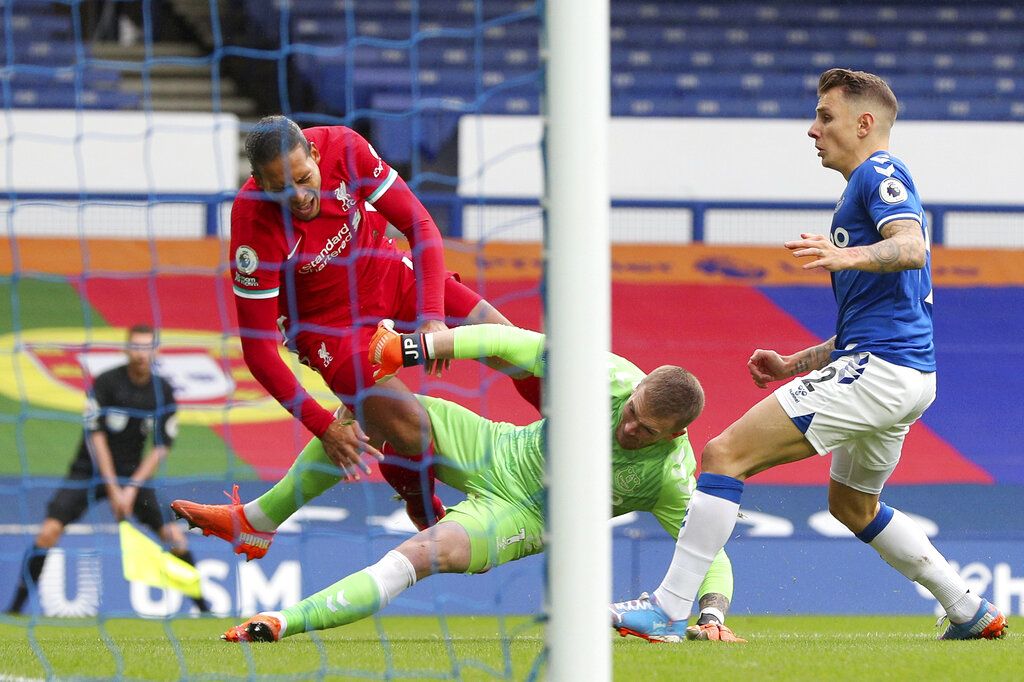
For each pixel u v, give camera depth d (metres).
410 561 15.45
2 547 27.19
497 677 12.58
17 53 52.69
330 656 14.23
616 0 56.09
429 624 24.08
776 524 31.16
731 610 27.53
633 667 13.04
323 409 16.48
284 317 18.12
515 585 27.19
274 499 18.14
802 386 15.41
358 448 16.62
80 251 43.94
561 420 10.68
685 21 55.88
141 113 44.44
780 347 41.41
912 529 16.89
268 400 37.34
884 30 56.09
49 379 37.66
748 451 15.40
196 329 41.00
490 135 45.81
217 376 38.56
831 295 44.34
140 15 55.16
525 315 41.81
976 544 28.30
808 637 17.95
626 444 15.60
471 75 52.66
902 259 14.29
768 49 55.50
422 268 16.80
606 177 10.76
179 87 52.78
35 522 30.28
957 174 47.38
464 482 16.58
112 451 26.64
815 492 32.59
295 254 16.84
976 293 44.53
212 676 12.60
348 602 15.34
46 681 12.55
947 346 42.03
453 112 48.44
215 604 26.62
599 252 10.70
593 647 10.65
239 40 53.97
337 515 29.70
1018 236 46.28
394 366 15.96
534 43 53.94
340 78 51.97
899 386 15.27
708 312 43.00
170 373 38.28
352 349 17.58
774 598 27.58
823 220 45.75
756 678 12.43
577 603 10.62
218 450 34.25
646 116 53.09
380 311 18.00
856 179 15.54
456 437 16.77
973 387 39.97
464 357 15.92
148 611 26.53
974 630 16.81
